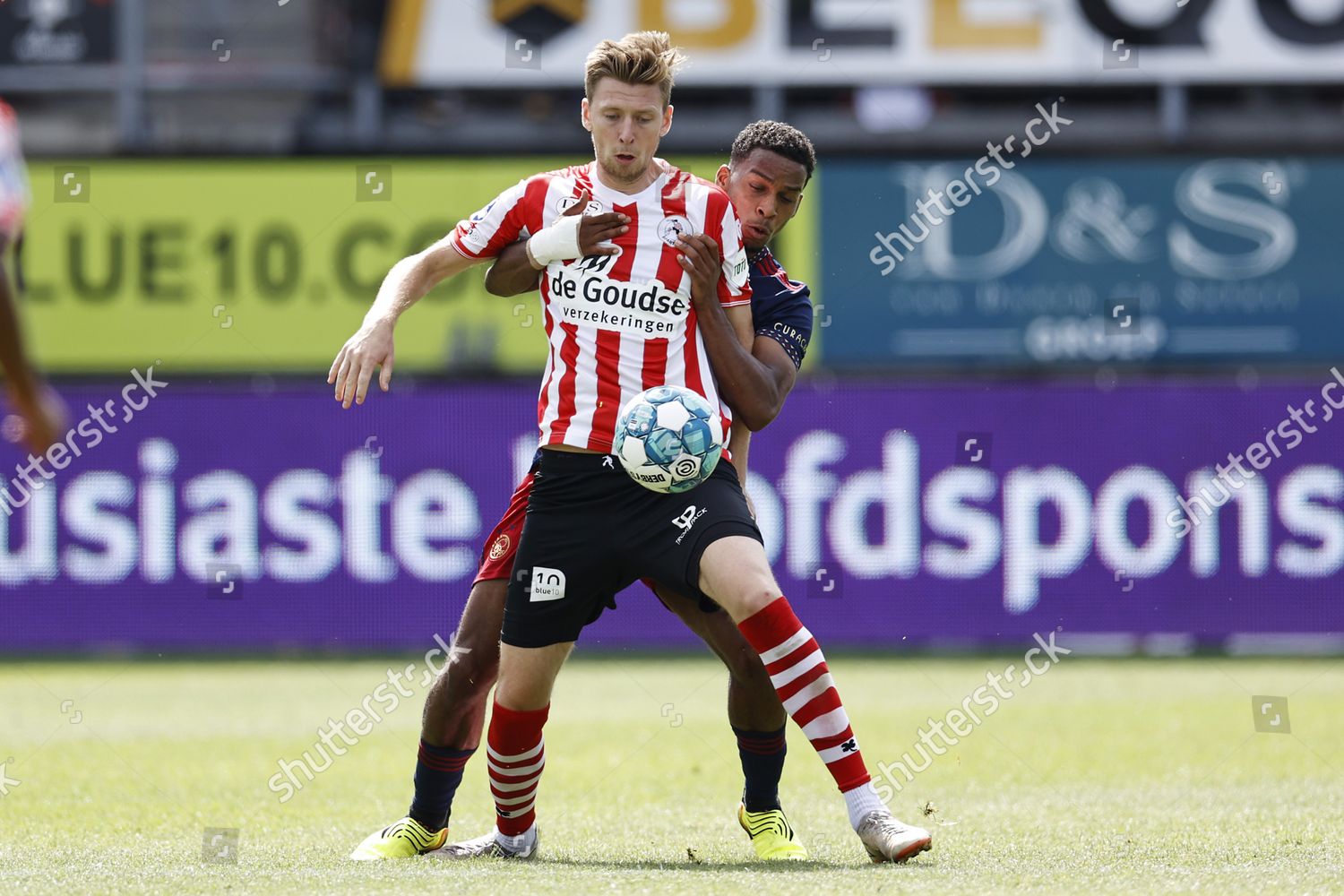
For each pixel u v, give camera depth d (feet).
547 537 44.39
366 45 130.41
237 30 131.95
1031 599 120.06
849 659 122.31
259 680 111.45
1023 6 129.08
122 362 120.47
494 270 46.65
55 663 122.11
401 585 120.06
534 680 45.01
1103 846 47.91
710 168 122.42
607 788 66.90
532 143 124.36
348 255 121.29
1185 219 122.83
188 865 44.47
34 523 118.83
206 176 121.29
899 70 129.49
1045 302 122.21
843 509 120.06
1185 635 120.16
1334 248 122.62
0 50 129.18
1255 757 75.00
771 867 42.96
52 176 120.98
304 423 120.26
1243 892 36.94
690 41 129.39
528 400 120.98
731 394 45.29
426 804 47.60
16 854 48.19
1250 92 135.95
